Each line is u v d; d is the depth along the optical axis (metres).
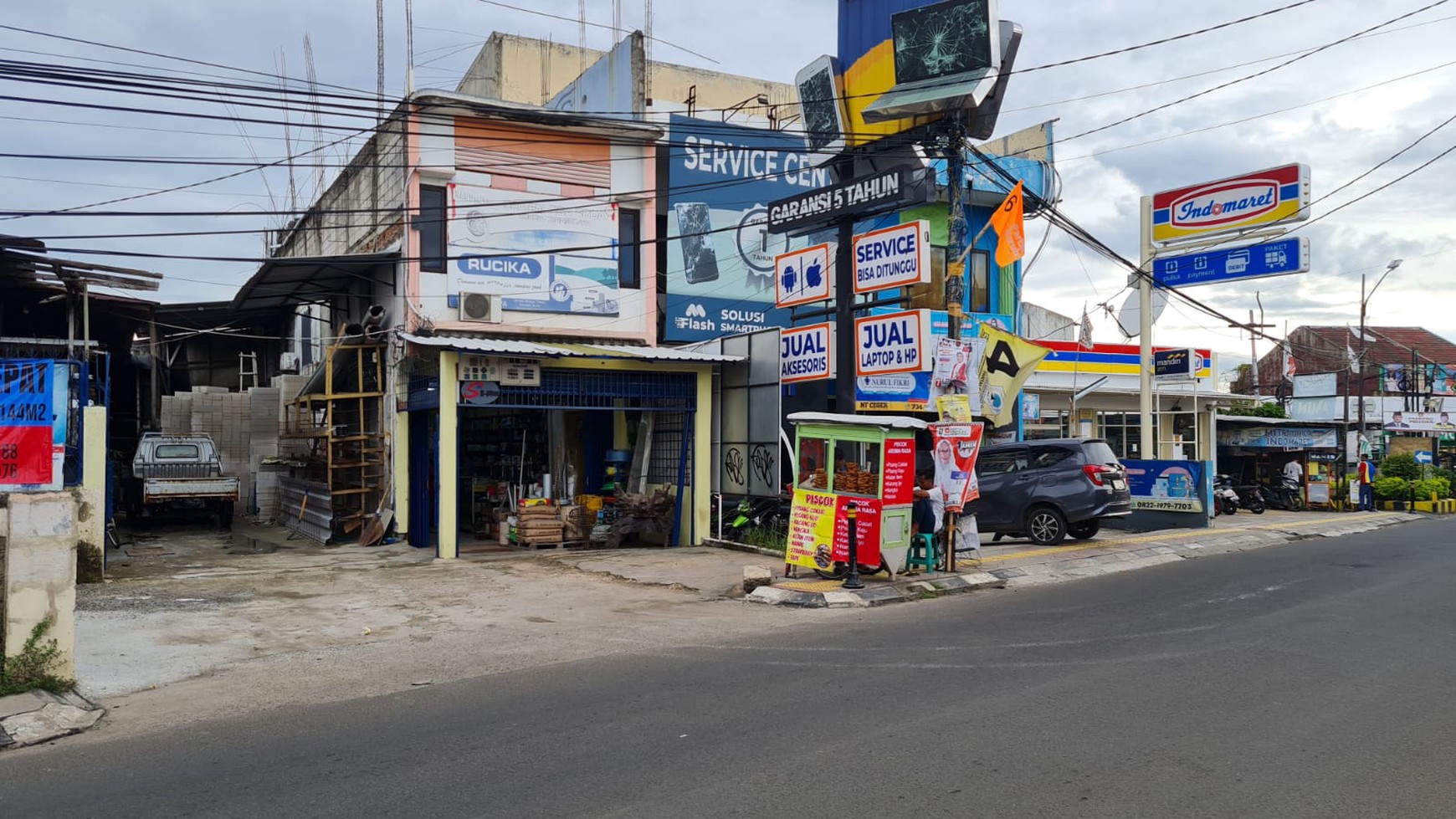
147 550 17.48
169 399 24.58
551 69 28.55
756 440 18.42
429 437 18.22
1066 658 8.28
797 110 29.95
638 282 19.14
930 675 7.69
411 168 17.02
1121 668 7.82
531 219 18.00
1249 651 8.41
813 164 24.00
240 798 5.15
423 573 14.12
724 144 23.09
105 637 9.58
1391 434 39.84
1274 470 32.69
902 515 12.70
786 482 17.67
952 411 13.75
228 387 30.83
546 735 6.18
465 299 17.25
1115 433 31.50
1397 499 30.52
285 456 23.12
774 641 9.30
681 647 9.09
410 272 16.98
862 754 5.67
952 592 12.41
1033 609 10.92
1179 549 16.14
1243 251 20.09
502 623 10.41
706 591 12.42
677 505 17.70
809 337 17.59
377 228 19.45
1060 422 29.05
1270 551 16.53
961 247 14.68
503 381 15.97
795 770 5.39
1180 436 31.47
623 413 19.12
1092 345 28.09
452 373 15.59
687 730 6.21
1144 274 20.12
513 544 17.41
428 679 7.91
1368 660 8.01
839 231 17.25
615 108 23.03
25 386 8.78
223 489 21.03
